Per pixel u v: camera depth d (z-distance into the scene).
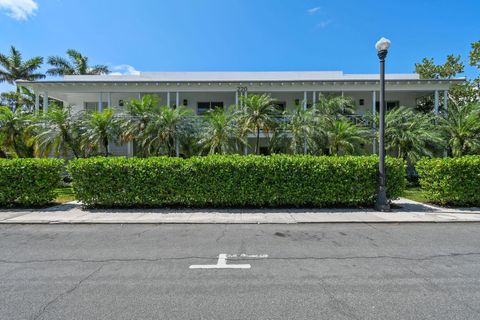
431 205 8.34
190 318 2.60
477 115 12.90
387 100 19.30
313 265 3.90
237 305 2.83
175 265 3.91
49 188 8.05
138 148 12.95
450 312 2.69
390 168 8.00
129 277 3.51
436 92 16.14
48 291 3.13
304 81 15.98
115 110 13.78
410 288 3.20
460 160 8.05
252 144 17.16
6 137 13.11
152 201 7.77
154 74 19.73
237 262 4.02
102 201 7.76
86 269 3.76
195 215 7.05
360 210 7.62
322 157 8.12
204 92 17.98
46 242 4.98
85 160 7.88
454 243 4.91
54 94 17.89
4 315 2.64
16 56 28.59
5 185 7.77
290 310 2.73
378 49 7.70
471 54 20.64
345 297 2.99
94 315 2.64
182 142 12.88
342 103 13.86
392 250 4.53
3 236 5.37
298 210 7.61
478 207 8.01
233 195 7.80
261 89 16.45
